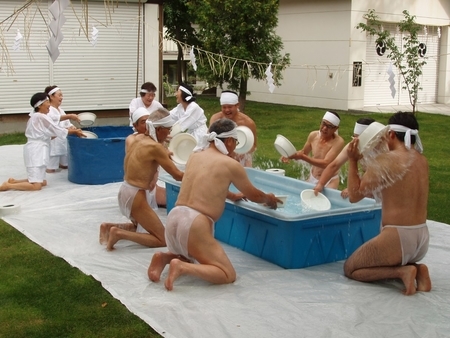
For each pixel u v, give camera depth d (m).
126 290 4.79
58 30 4.32
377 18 18.09
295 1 19.19
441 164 10.55
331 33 18.25
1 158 10.55
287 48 19.72
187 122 8.32
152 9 14.68
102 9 14.08
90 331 4.13
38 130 8.34
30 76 13.66
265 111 17.92
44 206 7.52
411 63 16.05
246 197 5.21
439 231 6.48
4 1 13.00
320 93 18.89
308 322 4.20
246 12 15.44
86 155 8.60
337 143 6.70
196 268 4.72
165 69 23.86
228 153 5.09
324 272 5.20
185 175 4.99
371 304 4.49
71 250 5.83
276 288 4.80
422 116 17.08
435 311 4.37
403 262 4.70
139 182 5.75
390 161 4.59
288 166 10.34
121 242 6.05
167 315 4.29
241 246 5.83
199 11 16.62
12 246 5.96
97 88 14.44
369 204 5.60
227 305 4.46
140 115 6.00
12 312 4.44
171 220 4.86
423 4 19.28
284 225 5.22
